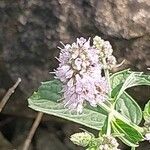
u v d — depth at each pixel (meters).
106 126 0.15
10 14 0.20
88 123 0.16
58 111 0.16
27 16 0.20
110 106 0.15
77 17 0.20
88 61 0.14
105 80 0.15
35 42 0.20
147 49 0.20
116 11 0.19
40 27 0.20
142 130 0.15
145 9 0.19
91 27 0.20
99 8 0.19
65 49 0.14
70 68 0.14
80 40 0.14
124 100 0.16
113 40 0.20
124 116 0.16
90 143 0.14
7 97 0.20
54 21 0.20
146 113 0.16
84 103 0.15
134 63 0.20
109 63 0.15
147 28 0.19
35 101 0.16
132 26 0.19
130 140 0.15
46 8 0.20
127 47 0.20
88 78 0.14
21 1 0.20
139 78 0.15
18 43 0.20
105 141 0.14
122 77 0.16
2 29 0.20
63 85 0.15
